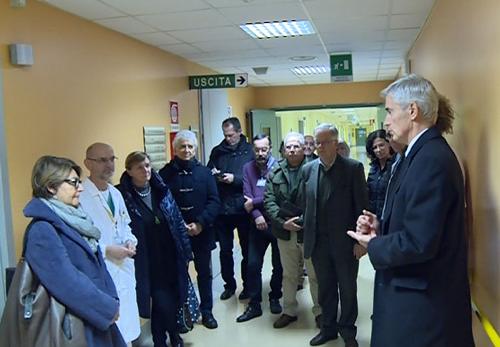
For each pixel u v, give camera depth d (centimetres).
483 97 201
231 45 500
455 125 271
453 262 169
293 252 385
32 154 288
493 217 189
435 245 162
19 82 279
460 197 169
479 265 218
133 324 284
